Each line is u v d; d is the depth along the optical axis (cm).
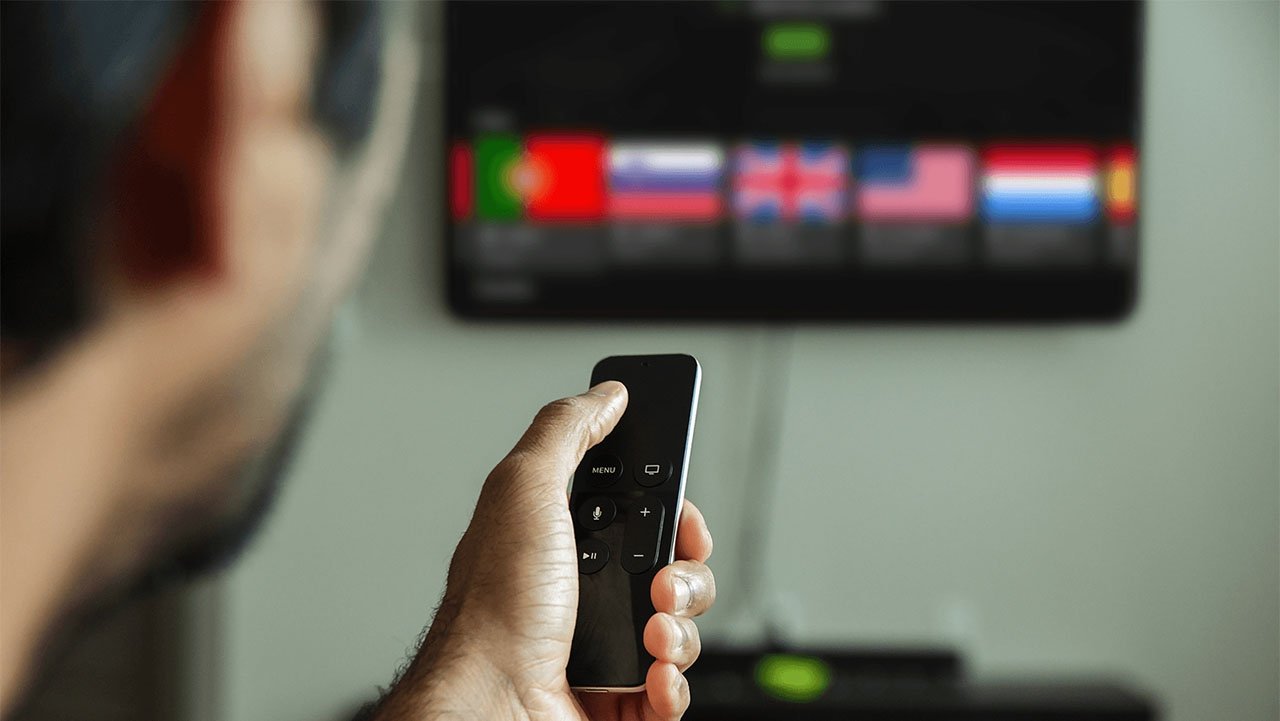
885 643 130
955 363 131
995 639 130
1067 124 127
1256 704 129
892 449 131
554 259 128
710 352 131
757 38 127
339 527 130
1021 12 126
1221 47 130
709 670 124
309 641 129
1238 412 130
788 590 130
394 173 129
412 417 130
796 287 128
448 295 128
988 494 131
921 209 128
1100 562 130
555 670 55
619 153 128
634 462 63
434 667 53
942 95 127
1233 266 130
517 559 55
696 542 69
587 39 128
